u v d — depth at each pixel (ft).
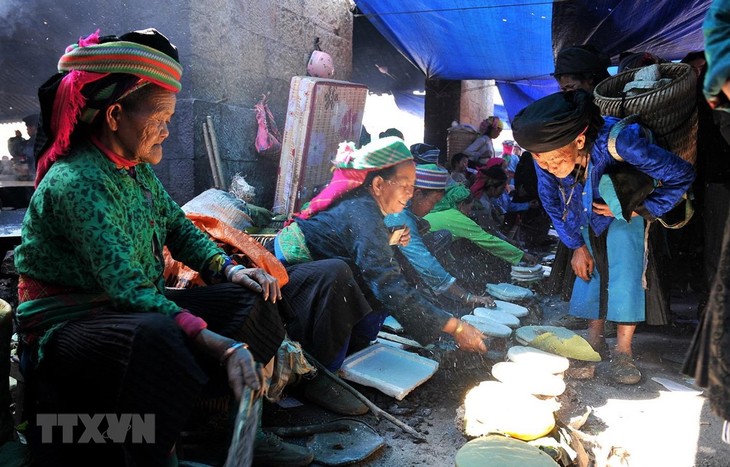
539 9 21.29
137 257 6.44
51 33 19.49
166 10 16.67
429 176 13.26
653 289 10.41
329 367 9.35
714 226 11.52
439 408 9.28
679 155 10.44
